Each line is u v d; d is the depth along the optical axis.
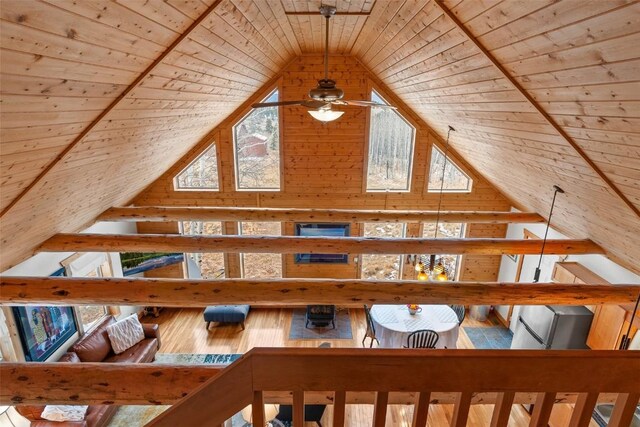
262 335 6.57
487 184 6.79
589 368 1.09
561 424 4.15
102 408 4.43
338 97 3.02
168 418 1.09
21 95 1.61
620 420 1.15
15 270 4.32
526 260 6.52
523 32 1.83
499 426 1.16
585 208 3.66
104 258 6.07
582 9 1.42
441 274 4.86
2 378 2.13
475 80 2.77
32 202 2.88
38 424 4.04
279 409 4.05
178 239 4.36
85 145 2.63
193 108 3.99
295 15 3.22
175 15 1.93
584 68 1.75
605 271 4.68
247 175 6.79
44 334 4.72
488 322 7.11
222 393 1.07
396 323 5.00
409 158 6.72
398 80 4.82
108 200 4.99
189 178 6.80
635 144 2.02
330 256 7.30
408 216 5.62
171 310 7.36
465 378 1.09
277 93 6.29
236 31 2.77
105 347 5.40
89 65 1.80
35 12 1.25
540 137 2.86
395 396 2.23
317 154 6.61
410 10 2.52
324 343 6.03
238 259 7.30
